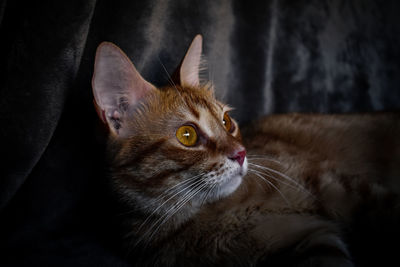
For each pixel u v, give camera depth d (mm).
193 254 318
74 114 382
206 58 441
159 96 340
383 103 555
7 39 339
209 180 309
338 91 529
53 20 336
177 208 320
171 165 309
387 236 336
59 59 342
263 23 475
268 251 309
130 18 384
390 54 554
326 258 285
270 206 332
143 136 320
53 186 382
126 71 323
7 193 349
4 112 340
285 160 365
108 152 327
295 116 447
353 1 531
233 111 475
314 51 511
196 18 427
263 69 483
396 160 404
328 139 416
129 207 331
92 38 378
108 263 334
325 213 340
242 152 318
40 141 351
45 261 334
